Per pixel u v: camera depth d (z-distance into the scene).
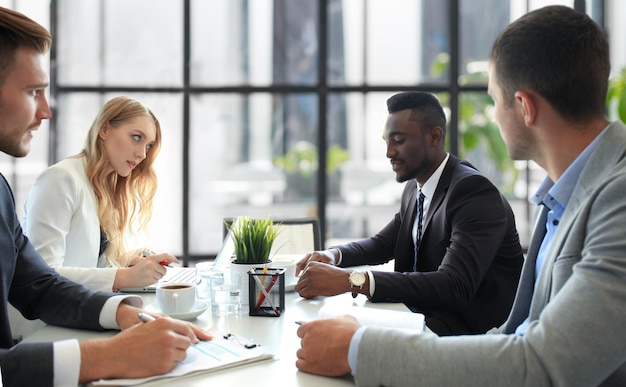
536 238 1.26
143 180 2.53
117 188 2.47
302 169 4.73
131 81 4.64
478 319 1.97
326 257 2.10
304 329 1.13
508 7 4.67
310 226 2.48
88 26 4.60
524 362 0.93
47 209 2.03
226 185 4.72
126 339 1.10
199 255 4.71
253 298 1.53
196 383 1.04
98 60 4.62
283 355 1.21
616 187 0.96
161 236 4.68
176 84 4.66
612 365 0.90
